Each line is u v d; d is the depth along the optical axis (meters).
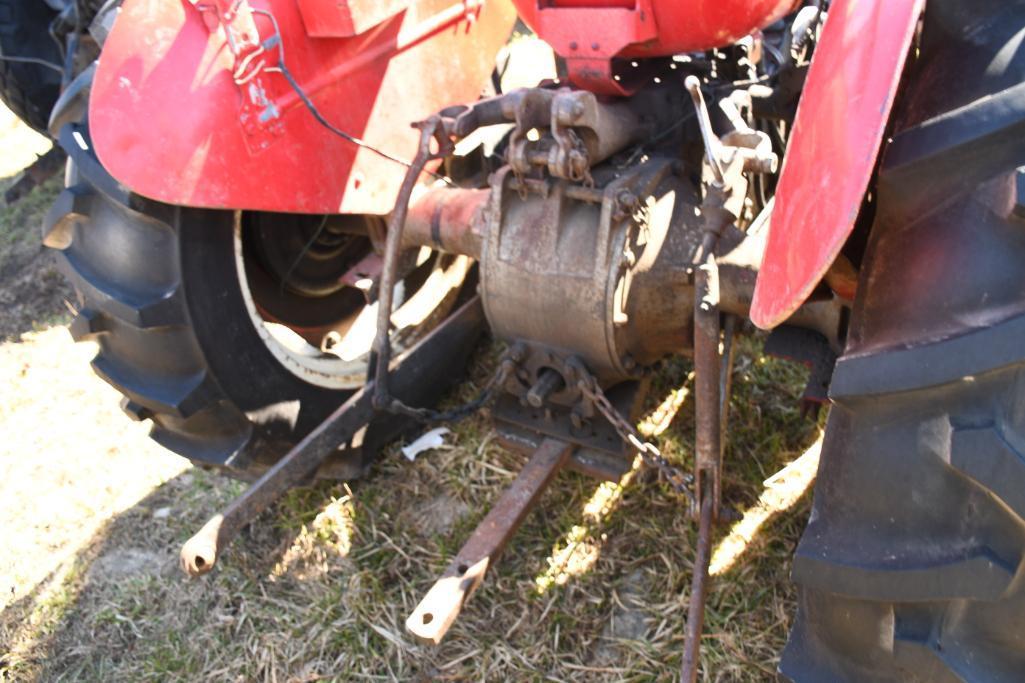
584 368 2.11
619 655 2.16
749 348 2.90
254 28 1.93
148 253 2.11
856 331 1.33
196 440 2.40
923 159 1.23
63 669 2.30
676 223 2.07
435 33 2.43
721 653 2.11
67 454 2.97
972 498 1.18
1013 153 1.18
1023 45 1.23
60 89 3.84
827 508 1.37
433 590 1.92
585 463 2.27
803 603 1.48
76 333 2.22
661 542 2.38
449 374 2.90
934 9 1.34
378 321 2.17
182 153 1.89
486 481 2.65
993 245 1.17
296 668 2.23
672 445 2.64
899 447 1.24
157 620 2.39
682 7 1.91
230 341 2.28
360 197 2.27
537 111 1.96
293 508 2.61
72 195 2.12
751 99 2.21
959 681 1.25
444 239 2.28
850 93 1.27
